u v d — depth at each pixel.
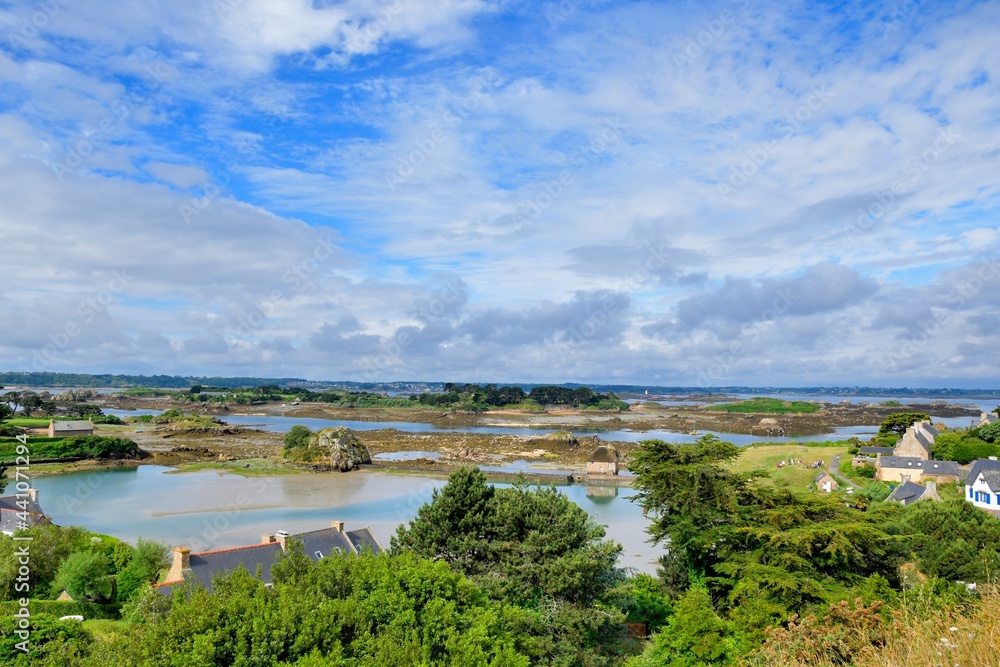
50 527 58.69
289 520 84.50
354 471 134.88
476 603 30.64
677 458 49.59
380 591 28.61
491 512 40.81
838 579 37.25
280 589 28.36
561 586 35.34
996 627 12.20
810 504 41.62
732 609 36.12
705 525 45.31
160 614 32.03
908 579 36.56
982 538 44.19
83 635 33.19
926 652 12.90
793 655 19.67
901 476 95.81
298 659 24.14
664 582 46.84
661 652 35.81
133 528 79.56
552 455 161.00
